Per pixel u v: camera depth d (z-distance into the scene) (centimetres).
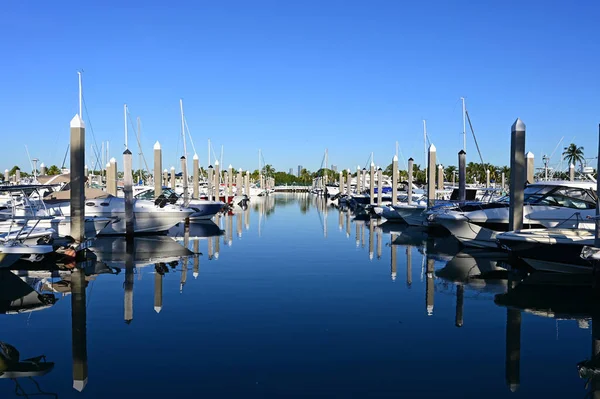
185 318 1002
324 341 868
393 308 1093
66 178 2569
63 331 926
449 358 798
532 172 2562
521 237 1427
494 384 704
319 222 3406
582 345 870
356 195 5178
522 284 1358
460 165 2748
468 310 1084
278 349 826
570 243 1364
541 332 940
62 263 1650
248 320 989
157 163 2956
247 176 6838
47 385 694
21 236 1591
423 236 2567
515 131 1634
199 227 2998
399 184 5475
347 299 1168
